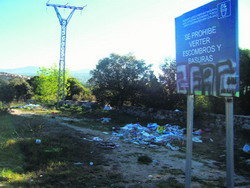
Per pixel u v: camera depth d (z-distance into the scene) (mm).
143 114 22797
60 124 17109
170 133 14836
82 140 11703
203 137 13906
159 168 8188
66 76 41094
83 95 43594
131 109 24328
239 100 17172
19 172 6625
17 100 36719
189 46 5379
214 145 12289
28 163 7422
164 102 21625
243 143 12211
